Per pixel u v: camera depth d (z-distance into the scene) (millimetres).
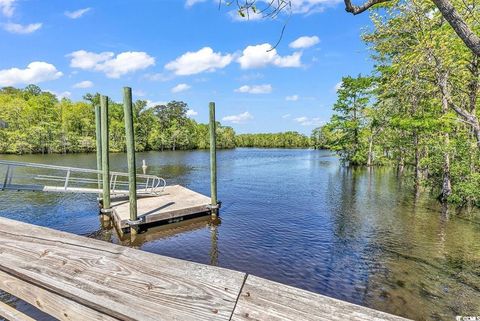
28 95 66750
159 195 11570
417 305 4867
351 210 11430
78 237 1139
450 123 11695
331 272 6074
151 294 886
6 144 42438
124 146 52844
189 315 827
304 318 754
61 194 13547
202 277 885
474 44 2109
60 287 969
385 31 10266
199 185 17656
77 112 54500
